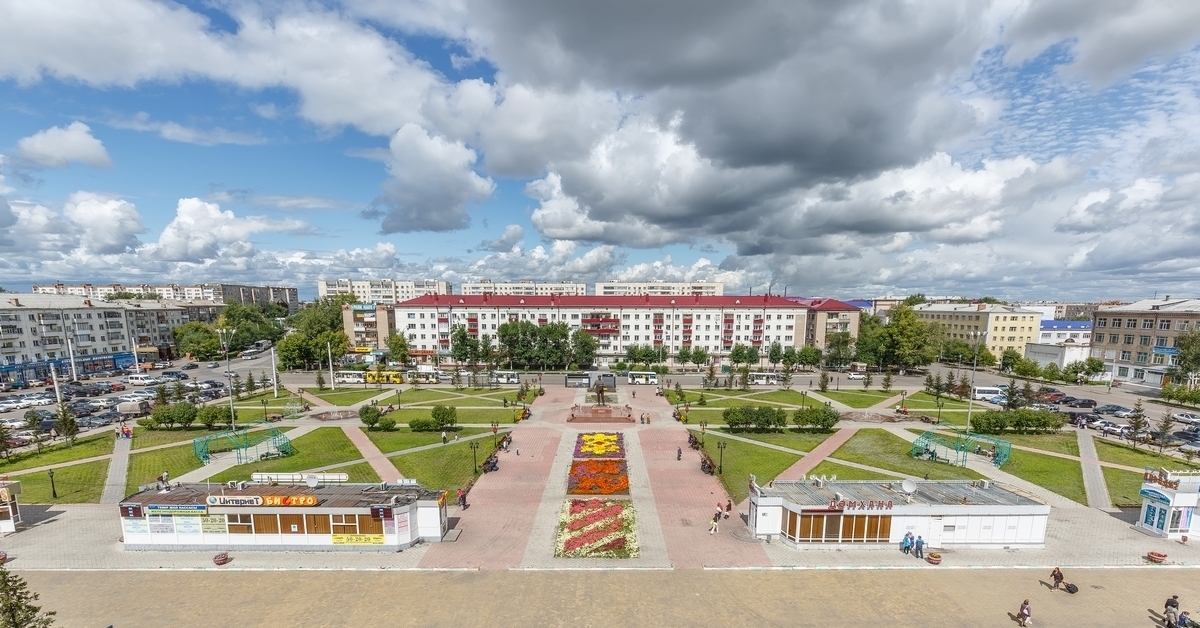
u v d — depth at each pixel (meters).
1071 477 50.06
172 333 146.88
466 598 28.50
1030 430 67.81
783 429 67.75
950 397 92.12
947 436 63.25
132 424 70.12
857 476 49.66
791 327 132.62
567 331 123.12
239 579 30.61
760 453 57.16
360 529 34.00
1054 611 27.84
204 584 30.08
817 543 34.88
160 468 51.56
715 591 29.42
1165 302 107.12
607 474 48.88
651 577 30.83
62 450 57.62
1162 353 100.62
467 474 49.59
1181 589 30.25
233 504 34.12
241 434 62.47
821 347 139.12
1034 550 35.16
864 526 35.00
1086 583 30.86
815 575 31.38
